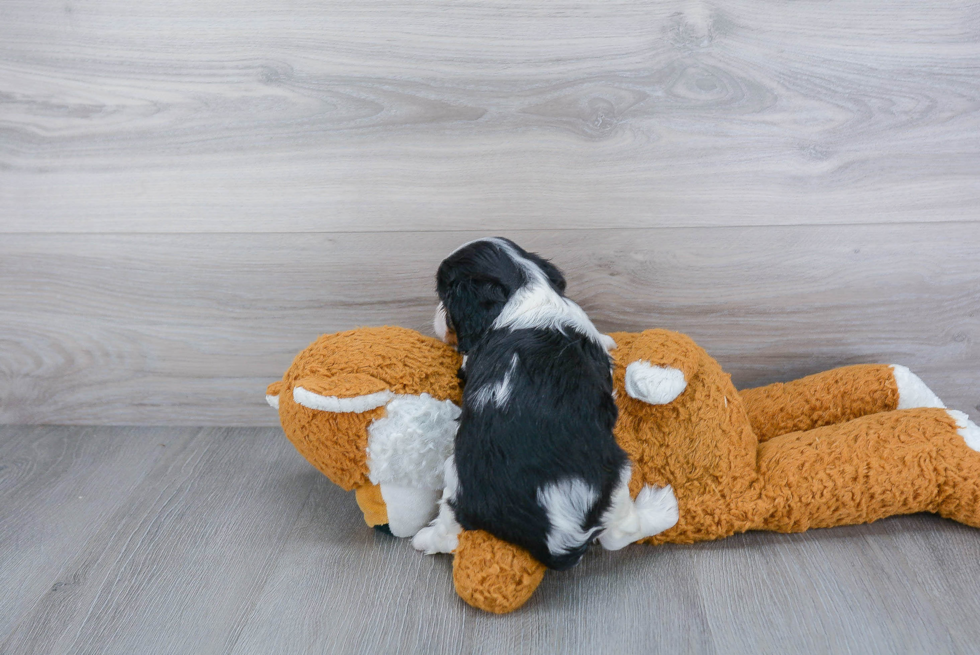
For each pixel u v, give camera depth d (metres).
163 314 1.68
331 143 1.53
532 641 1.12
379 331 1.38
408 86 1.49
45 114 1.55
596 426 1.18
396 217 1.58
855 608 1.16
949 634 1.10
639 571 1.27
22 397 1.78
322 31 1.47
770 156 1.50
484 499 1.16
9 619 1.20
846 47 1.43
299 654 1.12
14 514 1.47
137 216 1.61
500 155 1.52
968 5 1.39
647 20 1.43
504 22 1.44
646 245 1.57
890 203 1.52
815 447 1.34
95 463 1.65
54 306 1.69
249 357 1.71
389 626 1.17
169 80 1.52
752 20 1.42
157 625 1.18
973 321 1.60
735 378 1.68
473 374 1.22
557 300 1.28
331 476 1.36
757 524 1.32
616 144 1.50
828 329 1.62
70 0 1.48
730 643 1.10
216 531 1.42
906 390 1.45
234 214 1.59
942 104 1.46
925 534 1.31
